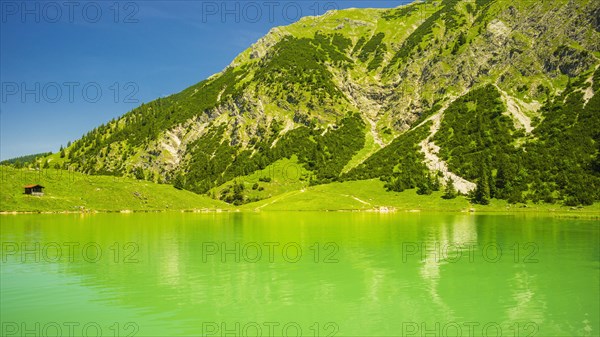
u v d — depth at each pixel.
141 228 97.81
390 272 48.06
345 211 179.75
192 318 32.69
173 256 58.59
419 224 108.56
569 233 84.38
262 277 45.53
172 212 175.88
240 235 83.69
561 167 182.12
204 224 111.50
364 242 72.38
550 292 39.56
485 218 129.38
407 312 34.00
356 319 32.34
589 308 34.88
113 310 34.44
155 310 34.50
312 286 41.94
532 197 172.62
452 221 118.12
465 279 44.69
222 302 36.56
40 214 146.50
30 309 34.78
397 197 194.62
